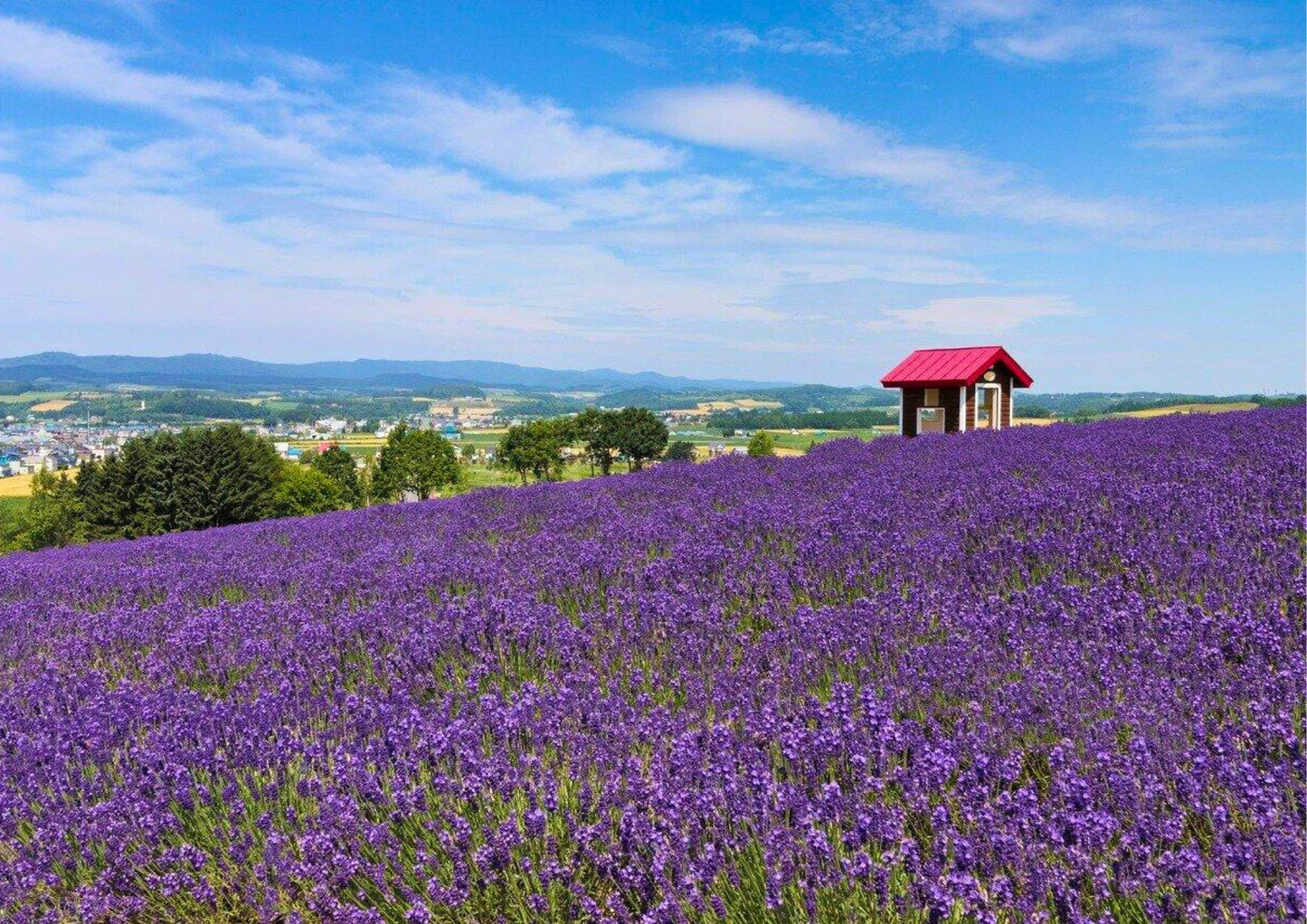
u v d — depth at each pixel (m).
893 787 4.13
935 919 3.21
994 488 9.72
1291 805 3.46
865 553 7.53
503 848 3.89
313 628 7.22
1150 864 3.23
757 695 5.07
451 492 113.62
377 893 4.08
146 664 7.21
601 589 7.72
